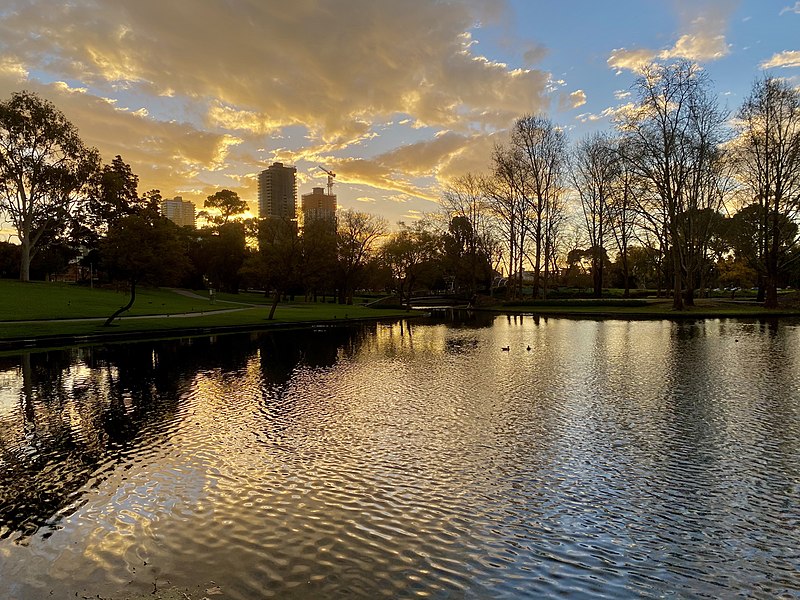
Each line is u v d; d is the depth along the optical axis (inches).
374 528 235.9
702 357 724.7
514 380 588.1
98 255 2780.5
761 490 270.8
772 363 660.1
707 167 1691.7
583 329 1259.8
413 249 2659.9
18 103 2192.4
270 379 622.5
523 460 322.0
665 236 1798.7
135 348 955.3
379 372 666.2
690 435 363.9
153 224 1275.8
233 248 3395.7
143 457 338.0
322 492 277.3
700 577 194.5
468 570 200.7
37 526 243.1
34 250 2815.0
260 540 226.1
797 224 1806.1
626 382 559.5
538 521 240.8
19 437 386.6
